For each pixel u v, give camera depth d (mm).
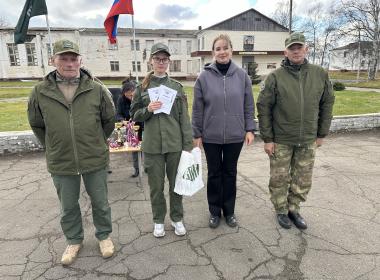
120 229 3176
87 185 2637
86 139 2451
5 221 3373
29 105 2395
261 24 38062
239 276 2441
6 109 11078
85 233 3104
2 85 26875
